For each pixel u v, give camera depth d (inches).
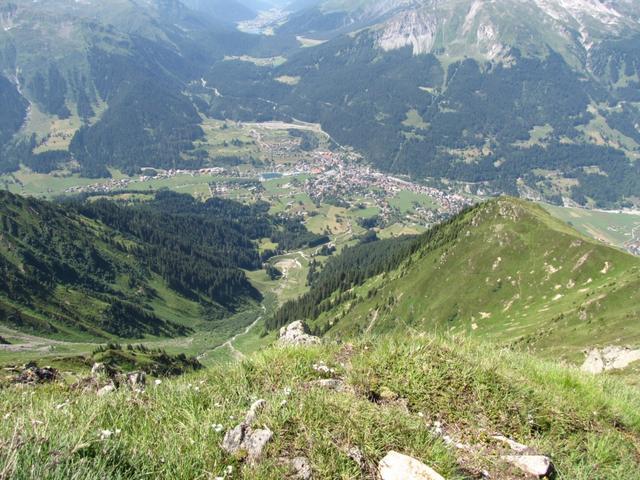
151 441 242.5
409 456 240.5
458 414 322.3
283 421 258.7
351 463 235.5
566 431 327.3
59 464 185.9
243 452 237.0
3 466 174.4
